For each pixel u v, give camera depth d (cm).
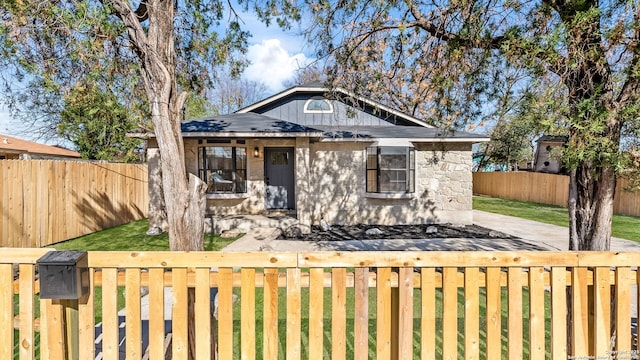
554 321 200
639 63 221
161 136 290
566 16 244
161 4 292
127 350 194
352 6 397
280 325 363
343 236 816
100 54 284
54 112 792
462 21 335
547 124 248
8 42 279
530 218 1135
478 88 402
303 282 203
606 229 279
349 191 983
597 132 235
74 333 194
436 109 459
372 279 203
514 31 282
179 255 194
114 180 942
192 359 230
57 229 719
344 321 197
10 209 607
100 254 193
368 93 505
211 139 932
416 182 981
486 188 2181
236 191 959
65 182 745
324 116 1115
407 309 198
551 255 199
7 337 194
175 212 291
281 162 1020
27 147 1723
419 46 432
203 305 196
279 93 1091
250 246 711
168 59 296
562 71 250
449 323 198
